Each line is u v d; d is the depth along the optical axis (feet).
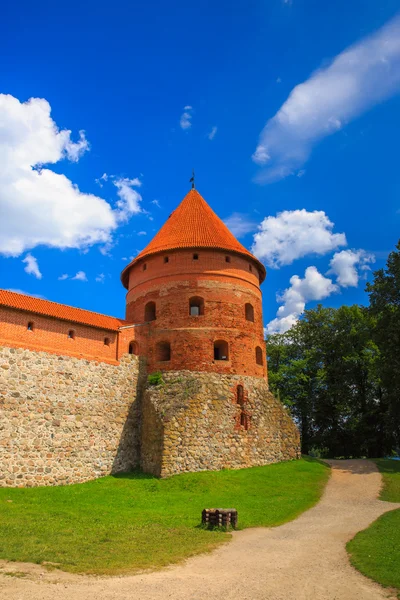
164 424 78.18
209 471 79.30
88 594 27.48
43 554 34.76
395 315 99.86
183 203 111.14
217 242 97.50
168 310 92.43
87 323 81.00
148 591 28.66
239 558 37.76
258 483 75.36
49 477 70.18
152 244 102.78
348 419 136.05
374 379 131.64
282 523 53.67
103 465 78.38
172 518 52.95
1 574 29.96
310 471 87.25
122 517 51.67
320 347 145.69
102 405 80.64
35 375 71.56
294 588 30.35
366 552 38.99
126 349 87.86
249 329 95.45
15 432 67.46
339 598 28.73
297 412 145.69
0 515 47.98
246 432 87.76
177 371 87.76
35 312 73.31
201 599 27.68
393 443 137.28
